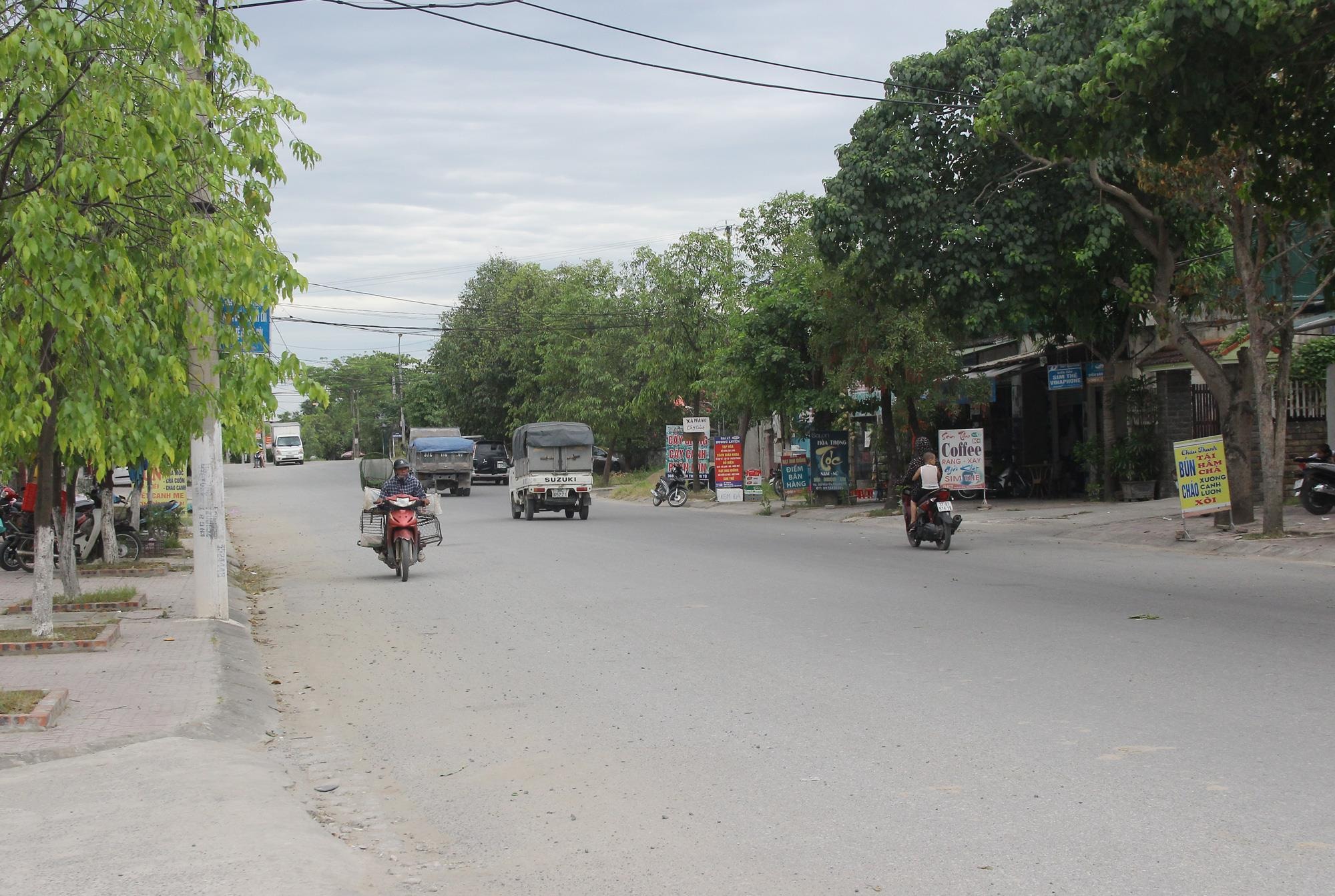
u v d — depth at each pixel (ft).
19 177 31.01
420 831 18.67
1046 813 17.60
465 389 225.15
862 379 89.76
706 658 32.32
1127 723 22.79
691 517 104.68
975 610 38.99
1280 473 56.24
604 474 198.08
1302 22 38.01
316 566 68.85
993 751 21.26
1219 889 14.33
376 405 369.09
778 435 153.58
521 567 61.00
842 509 100.73
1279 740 21.17
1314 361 74.18
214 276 29.86
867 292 85.25
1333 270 56.80
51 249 27.27
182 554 70.69
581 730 24.75
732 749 22.38
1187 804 17.67
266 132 35.32
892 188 67.05
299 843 17.19
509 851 17.39
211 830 17.63
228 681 30.22
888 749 21.75
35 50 26.61
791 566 56.13
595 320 175.11
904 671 29.04
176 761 21.86
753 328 101.45
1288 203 48.47
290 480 217.97
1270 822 16.70
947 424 108.37
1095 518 74.13
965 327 72.79
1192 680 26.55
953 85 67.51
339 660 35.50
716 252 141.49
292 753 24.39
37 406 29.53
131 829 17.71
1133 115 43.24
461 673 32.32
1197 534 60.70
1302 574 46.24
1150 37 39.83
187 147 31.68
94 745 23.02
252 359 33.73
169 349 32.76
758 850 16.67
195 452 42.78
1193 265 65.67
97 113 28.04
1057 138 48.73
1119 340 85.40
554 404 184.85
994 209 65.67
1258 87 43.27
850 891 14.92
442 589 52.85
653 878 15.80
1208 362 61.62
